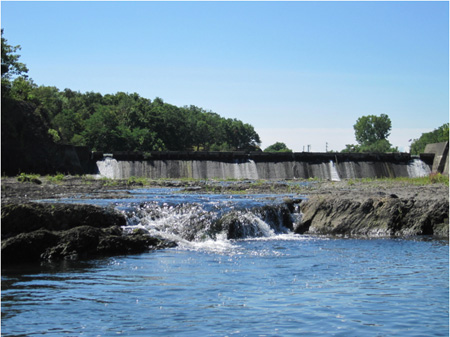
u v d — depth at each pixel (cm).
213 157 9206
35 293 1770
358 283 1927
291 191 4991
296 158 9538
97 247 2511
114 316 1506
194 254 2559
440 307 1598
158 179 7669
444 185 5172
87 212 2739
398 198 3519
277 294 1759
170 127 14025
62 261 2361
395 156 10031
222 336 1331
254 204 3425
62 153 8125
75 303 1644
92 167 8594
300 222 3434
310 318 1482
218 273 2103
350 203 3409
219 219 3150
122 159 8762
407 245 2886
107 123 12662
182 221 3127
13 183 5103
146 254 2555
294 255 2552
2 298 1705
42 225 2553
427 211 3378
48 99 15288
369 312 1540
